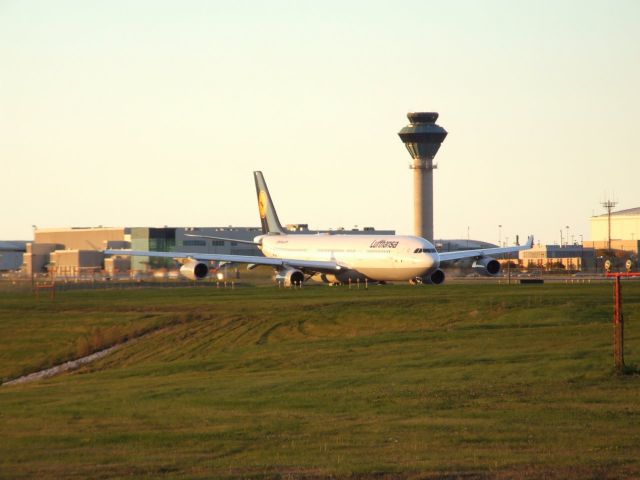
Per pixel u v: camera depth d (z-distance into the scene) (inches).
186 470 4773.6
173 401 7017.7
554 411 6166.3
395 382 7465.6
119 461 5029.5
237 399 6983.3
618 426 5674.2
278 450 5206.7
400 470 4633.4
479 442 5295.3
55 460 5098.4
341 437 5516.7
